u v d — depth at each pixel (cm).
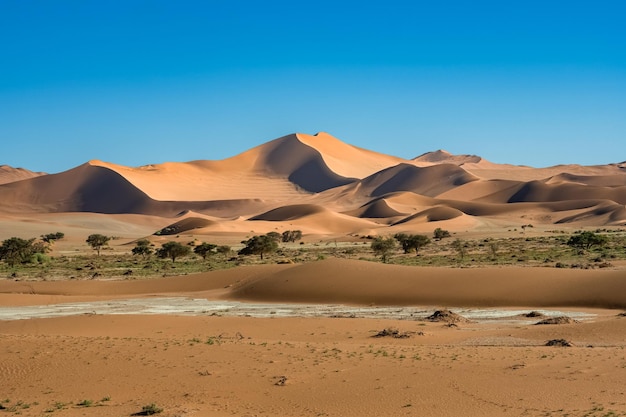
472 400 2325
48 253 16400
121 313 5809
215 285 8038
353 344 3647
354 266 7075
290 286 6850
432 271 6638
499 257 10931
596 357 3000
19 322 4884
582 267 8288
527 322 4638
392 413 2198
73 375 2841
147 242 16475
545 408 2178
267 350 3341
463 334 4053
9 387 2678
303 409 2292
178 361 3081
